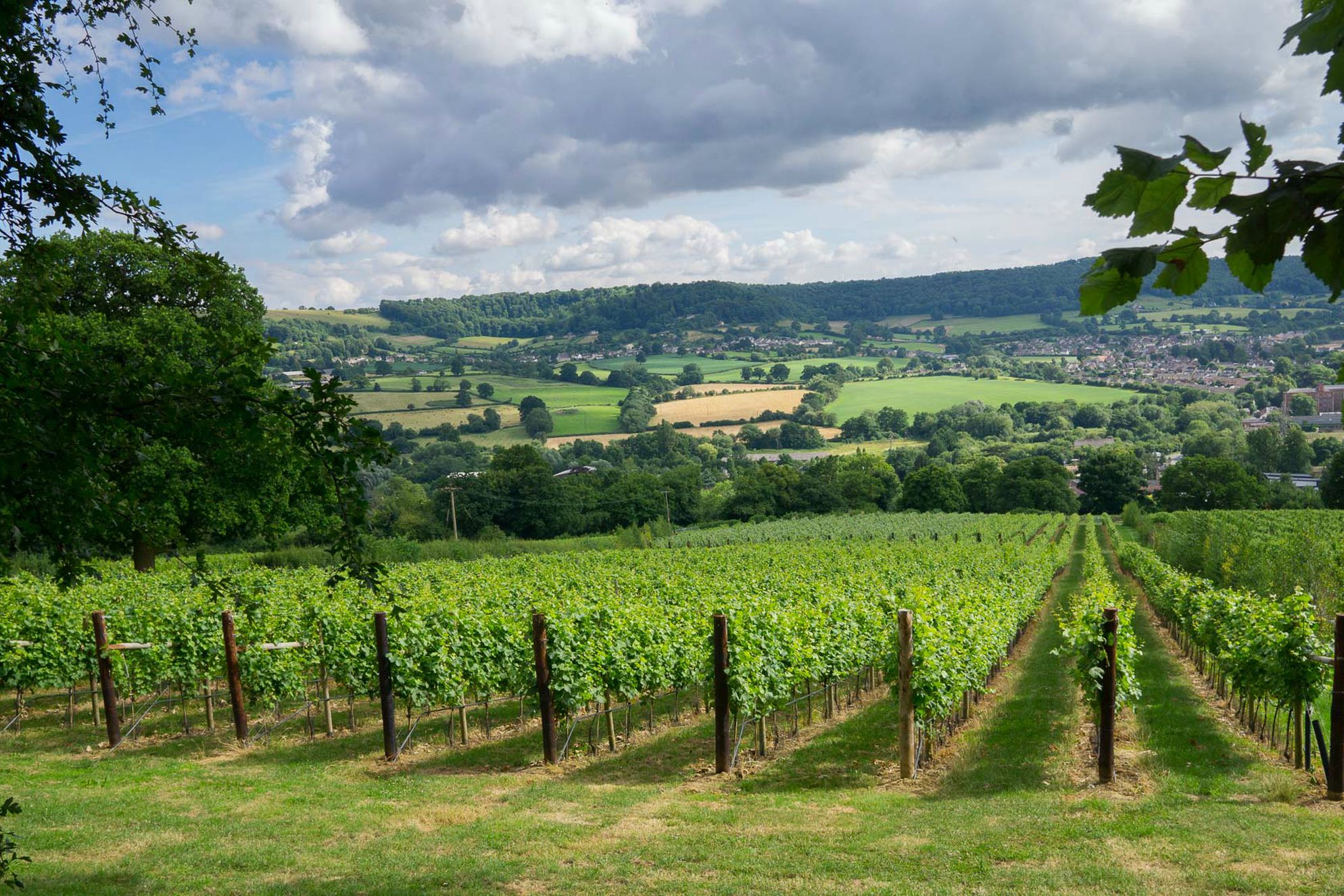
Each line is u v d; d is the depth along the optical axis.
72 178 4.75
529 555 37.16
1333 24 1.39
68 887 6.77
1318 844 7.45
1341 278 1.48
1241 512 59.22
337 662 13.29
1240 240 1.47
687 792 10.07
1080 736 12.27
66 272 5.10
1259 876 6.73
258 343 4.51
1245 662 11.25
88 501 4.36
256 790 10.20
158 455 22.73
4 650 13.75
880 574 23.94
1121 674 11.45
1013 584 21.83
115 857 7.65
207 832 8.43
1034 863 7.18
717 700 10.89
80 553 4.71
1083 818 8.43
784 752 12.08
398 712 15.12
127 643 13.32
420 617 12.92
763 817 8.82
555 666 11.60
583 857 7.58
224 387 4.31
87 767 11.62
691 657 13.45
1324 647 10.03
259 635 13.65
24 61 4.75
